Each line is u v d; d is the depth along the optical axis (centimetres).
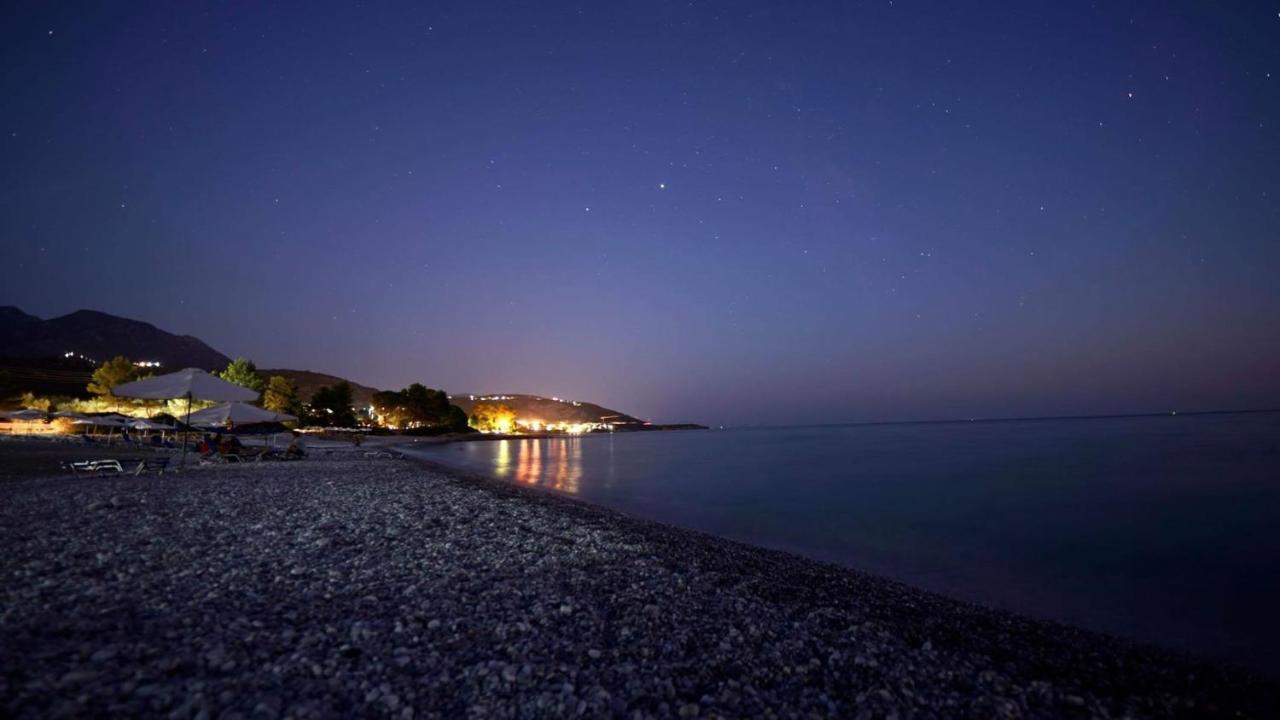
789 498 3123
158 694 464
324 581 858
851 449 8662
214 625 636
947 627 988
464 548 1202
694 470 5203
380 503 1795
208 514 1347
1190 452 5847
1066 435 11950
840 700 635
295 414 9856
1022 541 1944
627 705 566
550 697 553
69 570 791
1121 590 1374
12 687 438
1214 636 1082
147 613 653
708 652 726
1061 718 654
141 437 4375
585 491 3462
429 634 685
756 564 1398
